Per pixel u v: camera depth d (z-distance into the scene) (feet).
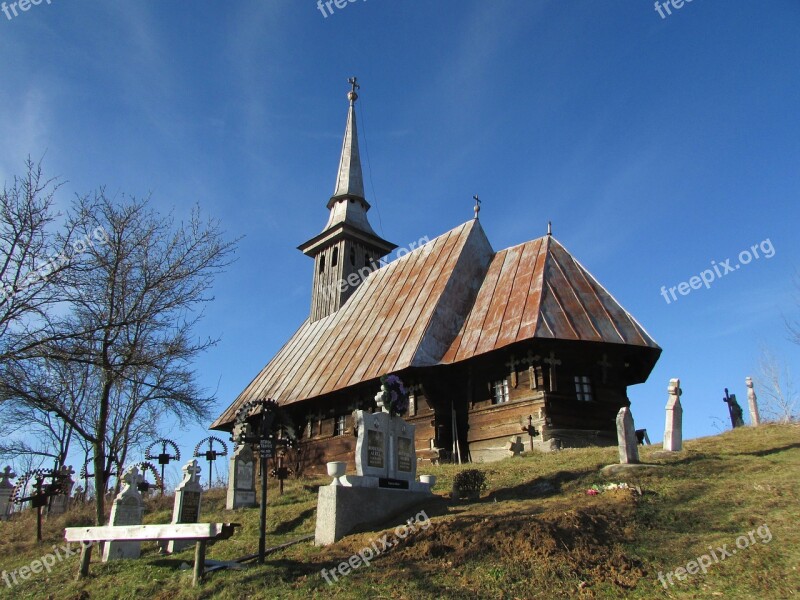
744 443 58.34
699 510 36.70
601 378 79.36
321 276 138.51
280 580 32.50
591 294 83.15
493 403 81.87
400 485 44.96
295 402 104.37
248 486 61.52
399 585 30.14
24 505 90.58
